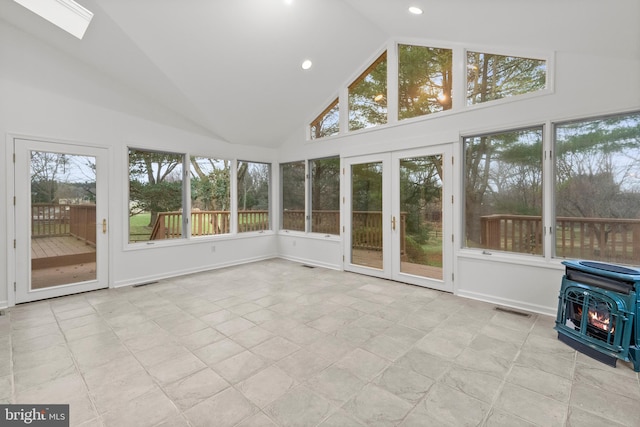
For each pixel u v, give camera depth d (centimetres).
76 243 385
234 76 412
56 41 348
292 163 607
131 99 426
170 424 162
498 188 351
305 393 188
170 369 214
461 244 377
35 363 221
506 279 340
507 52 338
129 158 434
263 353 236
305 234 575
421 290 398
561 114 301
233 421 164
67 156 377
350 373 210
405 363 222
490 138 357
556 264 305
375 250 469
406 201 430
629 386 194
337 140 513
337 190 525
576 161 301
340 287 413
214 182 538
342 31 395
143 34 323
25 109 345
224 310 327
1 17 324
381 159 455
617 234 282
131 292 392
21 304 345
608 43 256
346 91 502
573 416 167
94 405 177
